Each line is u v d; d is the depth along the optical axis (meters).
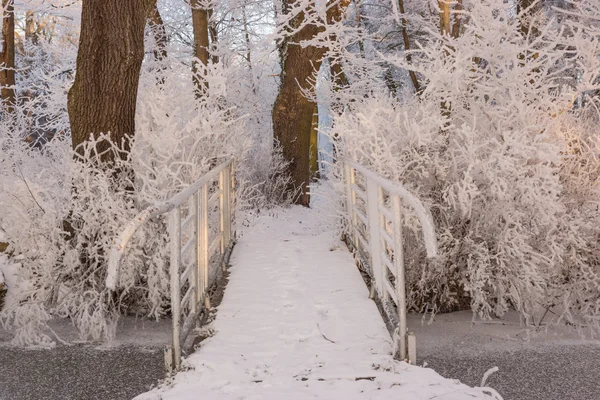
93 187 5.13
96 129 5.53
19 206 5.25
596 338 4.85
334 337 4.14
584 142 5.83
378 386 3.18
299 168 13.09
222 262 6.19
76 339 4.78
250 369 3.51
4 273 5.58
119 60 5.50
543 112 5.64
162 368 4.07
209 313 4.76
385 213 4.12
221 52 14.87
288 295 5.23
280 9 15.05
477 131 5.57
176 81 6.71
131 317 5.38
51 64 17.09
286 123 13.07
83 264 5.13
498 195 4.97
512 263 5.24
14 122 10.72
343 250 7.18
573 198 5.87
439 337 4.82
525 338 4.80
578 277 5.71
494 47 5.55
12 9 16.11
